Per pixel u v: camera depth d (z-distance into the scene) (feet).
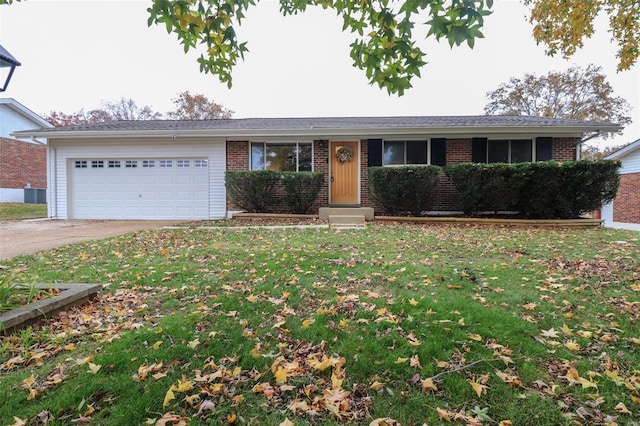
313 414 5.61
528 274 12.76
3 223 32.63
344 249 17.66
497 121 37.14
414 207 31.99
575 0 16.56
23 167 56.24
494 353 7.30
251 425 5.38
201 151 35.94
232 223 30.30
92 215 36.78
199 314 9.36
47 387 6.23
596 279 11.98
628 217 52.60
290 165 35.83
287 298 10.58
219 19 7.79
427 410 5.72
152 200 36.42
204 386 6.25
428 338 7.95
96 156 36.32
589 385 6.22
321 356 7.28
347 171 36.06
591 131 32.83
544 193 29.19
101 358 7.20
